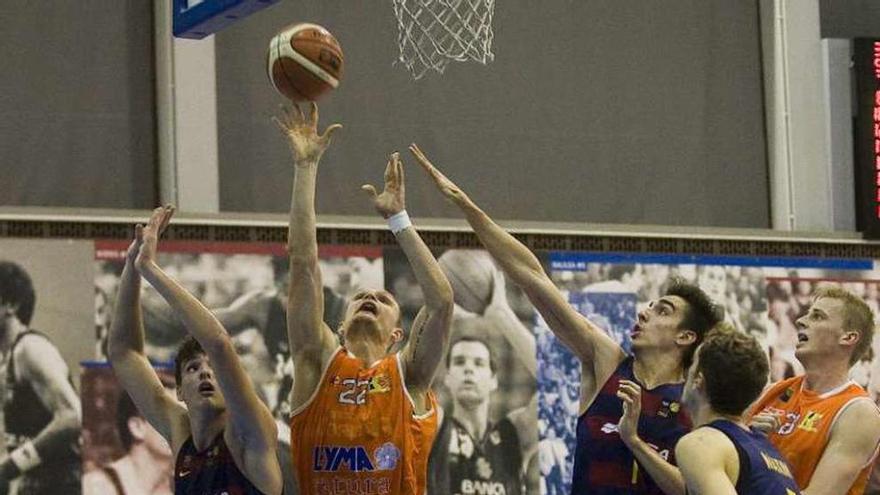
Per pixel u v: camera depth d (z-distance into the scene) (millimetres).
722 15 18859
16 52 16016
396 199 10125
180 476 10195
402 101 17312
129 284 10508
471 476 16438
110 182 16203
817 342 10109
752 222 18719
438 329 9914
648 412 9984
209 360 9844
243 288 15898
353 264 16328
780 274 18141
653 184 18344
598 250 17500
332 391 9781
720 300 17875
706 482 7840
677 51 18609
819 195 18812
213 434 10117
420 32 17312
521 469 16672
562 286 17266
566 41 18141
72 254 15422
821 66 18984
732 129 18750
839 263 18406
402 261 16531
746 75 18891
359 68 17172
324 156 16953
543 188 17859
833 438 9906
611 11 18359
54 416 15117
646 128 18406
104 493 15180
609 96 18266
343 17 17172
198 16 13227
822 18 19438
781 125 18781
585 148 18109
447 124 17500
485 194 17594
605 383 10164
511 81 17828
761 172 18797
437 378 16422
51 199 16000
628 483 9922
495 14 17797
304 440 9781
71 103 16156
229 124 16641
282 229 16156
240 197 16594
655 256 17688
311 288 9977
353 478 9664
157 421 10539
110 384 15352
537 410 16812
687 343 10078
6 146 15898
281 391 15859
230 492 9930
